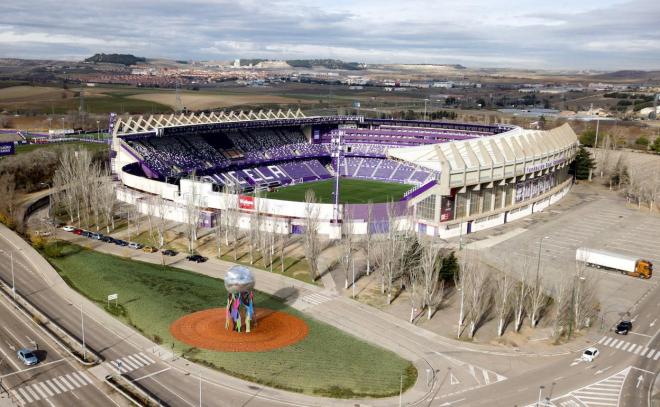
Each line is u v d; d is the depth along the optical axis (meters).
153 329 113.06
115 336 110.19
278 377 96.38
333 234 174.75
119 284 135.75
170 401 88.56
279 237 171.38
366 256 153.38
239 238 174.12
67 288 132.88
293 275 146.00
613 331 118.38
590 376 99.94
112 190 192.50
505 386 95.69
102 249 163.25
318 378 96.44
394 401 90.44
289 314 122.81
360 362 102.44
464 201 182.88
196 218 173.38
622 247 173.88
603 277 149.00
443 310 126.25
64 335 109.50
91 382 93.75
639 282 146.25
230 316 114.12
